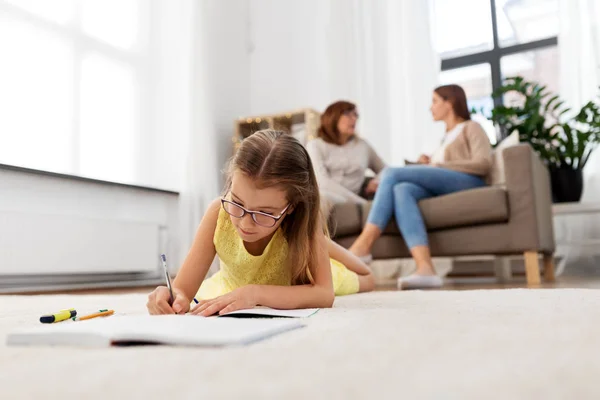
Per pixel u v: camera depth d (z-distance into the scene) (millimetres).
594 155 3045
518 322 700
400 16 3482
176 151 3084
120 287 2684
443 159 2451
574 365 427
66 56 2520
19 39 2307
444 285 2152
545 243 2229
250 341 529
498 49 3529
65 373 411
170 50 3107
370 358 458
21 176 2281
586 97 3049
